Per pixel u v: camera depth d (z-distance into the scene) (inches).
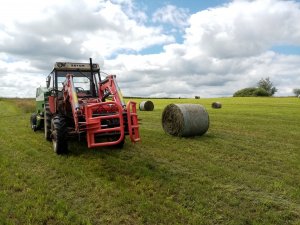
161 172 280.4
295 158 336.5
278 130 549.0
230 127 588.1
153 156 342.3
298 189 240.2
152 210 203.0
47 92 438.6
